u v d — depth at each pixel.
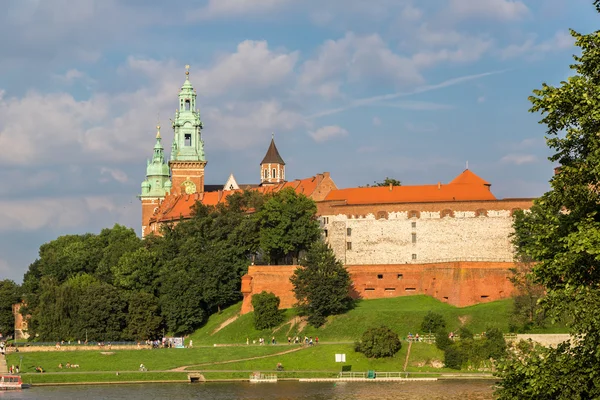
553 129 62.34
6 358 163.75
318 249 179.62
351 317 173.75
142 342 177.75
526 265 174.00
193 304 188.62
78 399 129.88
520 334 154.12
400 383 140.62
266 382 145.38
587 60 60.47
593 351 57.50
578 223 59.28
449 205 198.25
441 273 186.12
